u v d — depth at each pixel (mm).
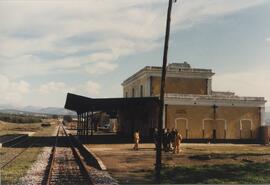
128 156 29234
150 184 17812
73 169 23312
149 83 51500
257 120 48281
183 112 46438
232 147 39031
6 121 142750
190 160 26500
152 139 47719
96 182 18156
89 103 44344
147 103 47250
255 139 48062
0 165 25125
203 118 47000
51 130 98188
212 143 45969
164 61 20562
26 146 42844
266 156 29281
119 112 65062
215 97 47312
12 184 17969
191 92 52156
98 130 83188
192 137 46625
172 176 19938
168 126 45969
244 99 48000
